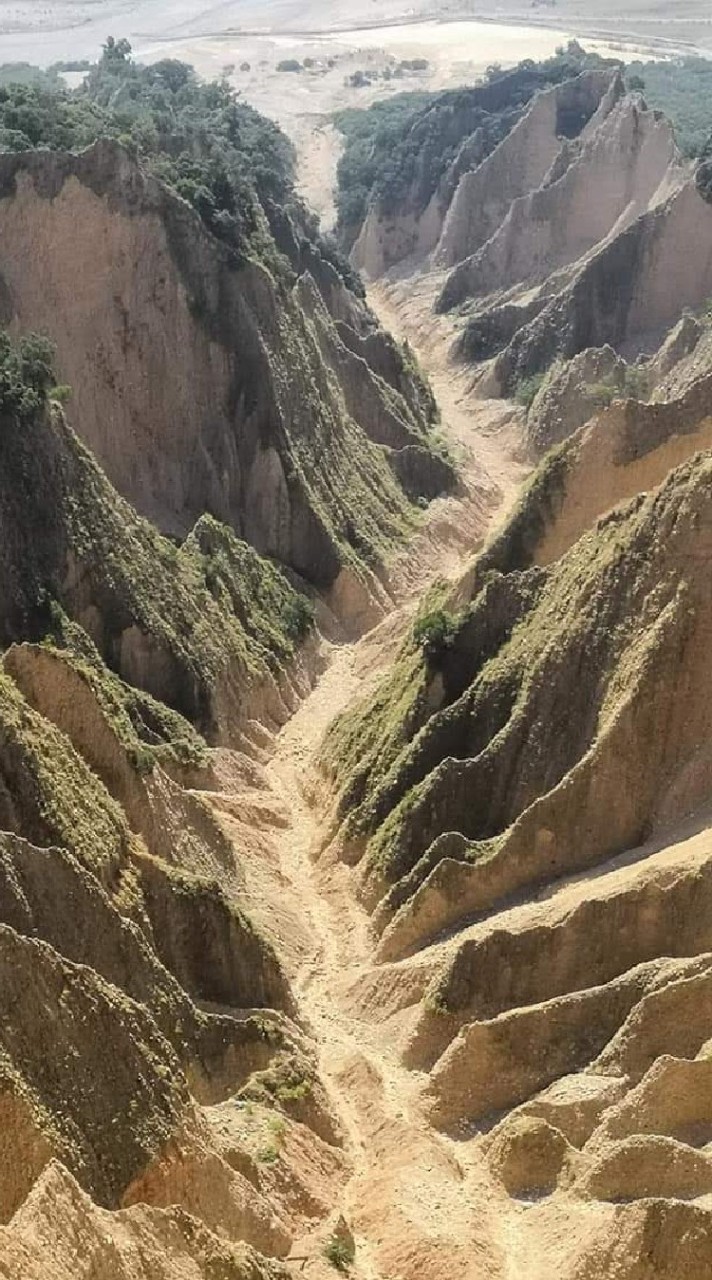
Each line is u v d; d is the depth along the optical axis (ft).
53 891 122.42
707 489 167.84
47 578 198.18
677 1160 117.08
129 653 203.31
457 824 170.60
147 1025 114.42
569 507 210.38
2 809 130.52
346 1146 130.11
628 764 161.79
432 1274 109.70
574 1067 135.23
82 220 245.65
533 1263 111.24
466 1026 137.28
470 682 186.29
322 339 311.68
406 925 159.12
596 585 175.11
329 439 281.54
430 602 220.23
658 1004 132.36
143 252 250.78
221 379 259.19
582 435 211.82
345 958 162.81
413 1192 120.06
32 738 138.62
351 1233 115.96
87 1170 102.58
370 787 183.83
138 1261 91.86
